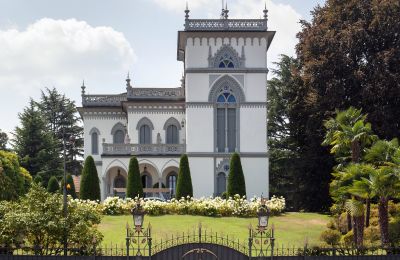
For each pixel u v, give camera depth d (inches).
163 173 2171.5
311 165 2138.3
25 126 2874.0
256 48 2113.7
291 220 1617.9
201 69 2095.2
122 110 2452.0
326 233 1285.7
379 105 1907.0
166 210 1647.4
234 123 2106.3
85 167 1838.1
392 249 971.9
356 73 1909.4
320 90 2015.3
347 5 2047.2
